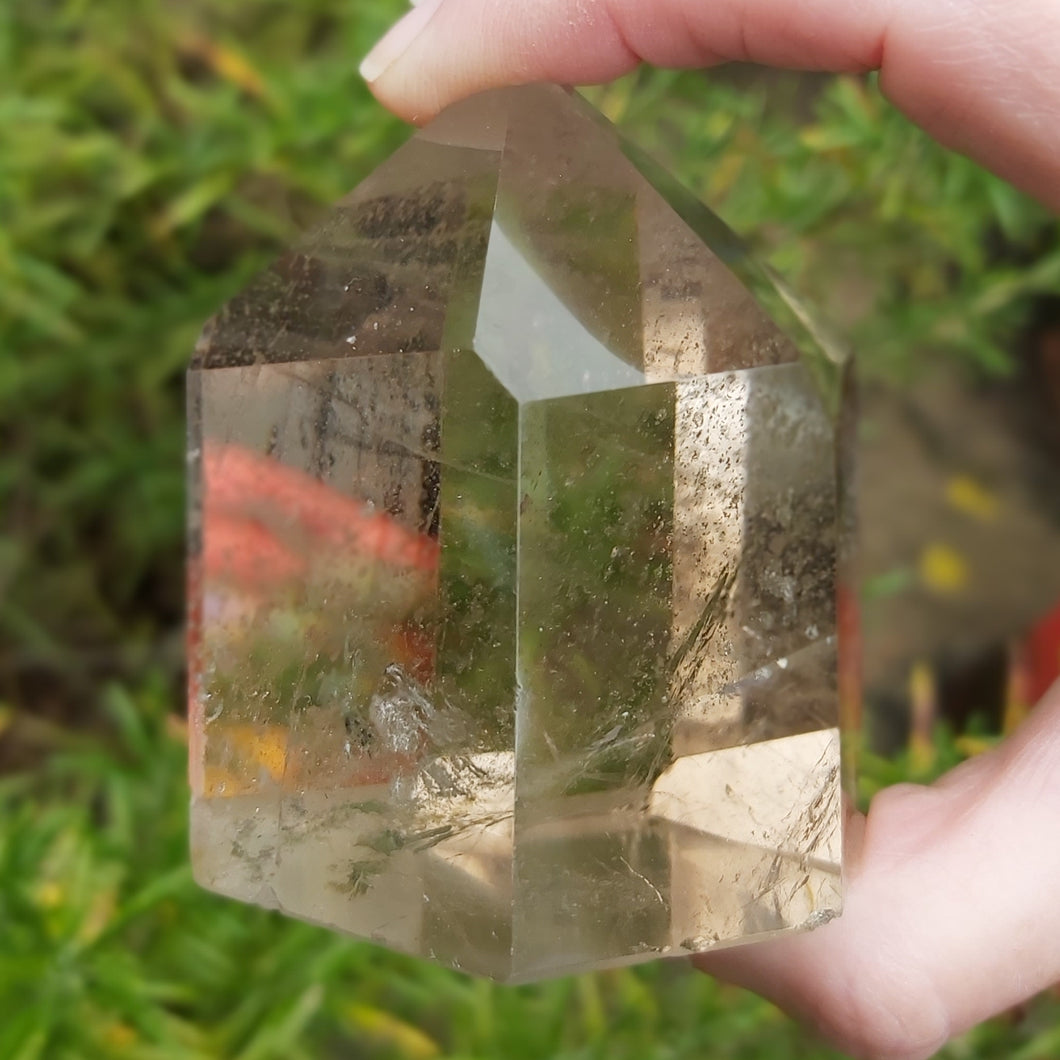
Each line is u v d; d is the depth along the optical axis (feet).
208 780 0.68
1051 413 1.35
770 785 0.65
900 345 1.12
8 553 1.13
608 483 0.63
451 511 0.63
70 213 0.99
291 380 0.66
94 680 1.17
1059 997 0.89
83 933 0.84
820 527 0.66
